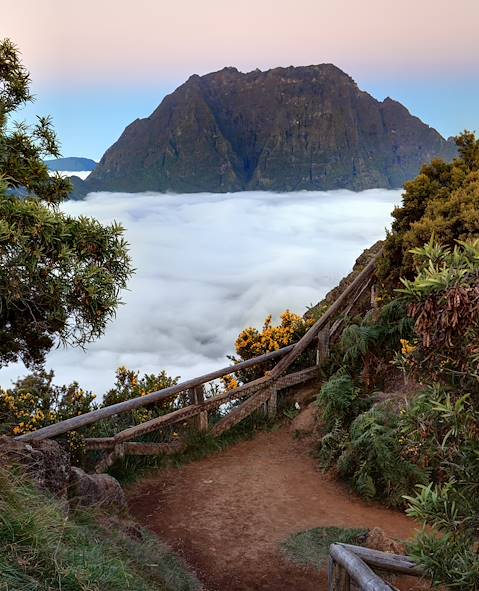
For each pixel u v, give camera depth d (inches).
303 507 237.3
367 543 201.6
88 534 151.3
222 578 188.2
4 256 144.3
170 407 315.3
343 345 323.3
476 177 321.1
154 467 271.1
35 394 305.6
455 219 294.7
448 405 84.9
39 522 120.3
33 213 145.5
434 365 90.4
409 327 299.6
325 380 344.2
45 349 194.7
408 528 216.2
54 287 152.0
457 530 90.0
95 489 193.0
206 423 303.9
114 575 126.3
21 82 182.2
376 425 244.1
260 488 255.9
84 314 164.9
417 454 96.4
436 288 84.0
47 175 183.5
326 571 190.9
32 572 106.3
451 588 96.3
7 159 175.5
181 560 193.9
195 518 228.5
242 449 301.9
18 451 167.6
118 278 173.8
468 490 90.0
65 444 239.1
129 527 187.6
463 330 83.6
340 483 257.6
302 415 323.6
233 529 219.9
